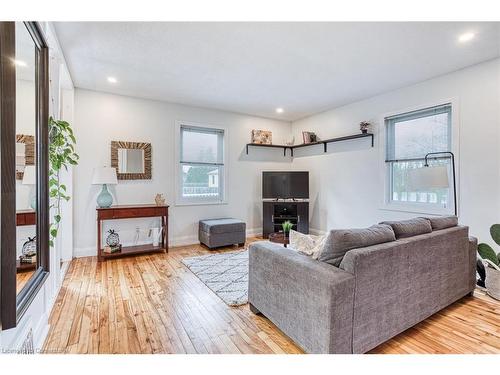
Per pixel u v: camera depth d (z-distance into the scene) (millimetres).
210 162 4918
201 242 4562
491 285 2533
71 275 3080
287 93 4020
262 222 5484
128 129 4125
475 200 2977
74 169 3758
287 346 1794
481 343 1824
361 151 4332
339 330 1486
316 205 5199
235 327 2029
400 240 1890
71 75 3334
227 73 3270
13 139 1175
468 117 3031
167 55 2801
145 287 2758
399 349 1753
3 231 1144
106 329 1980
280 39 2463
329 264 1687
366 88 3768
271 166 5598
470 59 2848
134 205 4059
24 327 1506
